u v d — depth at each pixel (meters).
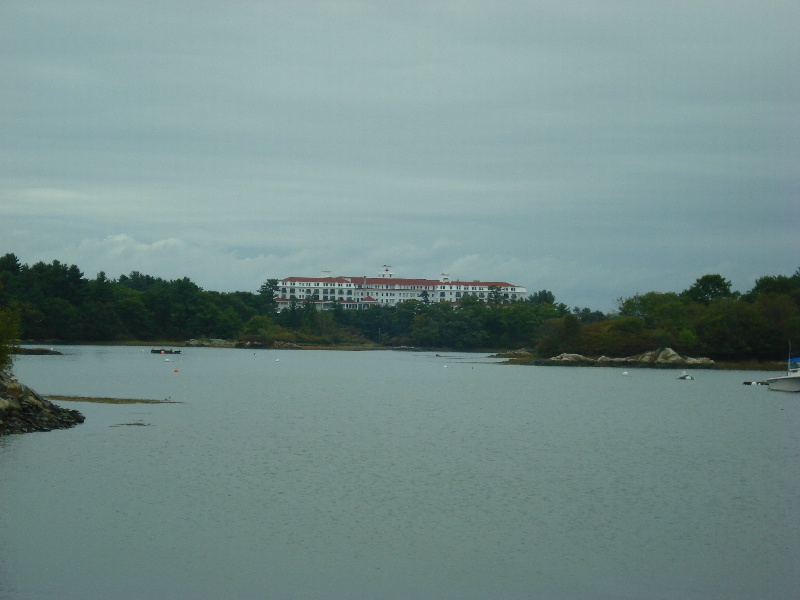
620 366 184.00
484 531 32.56
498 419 70.94
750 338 180.62
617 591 26.75
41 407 59.94
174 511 34.53
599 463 47.28
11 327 64.06
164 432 57.06
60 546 29.86
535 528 33.06
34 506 34.97
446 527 33.03
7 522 32.59
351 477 42.00
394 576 27.66
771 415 76.38
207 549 29.89
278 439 55.00
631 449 53.00
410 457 48.47
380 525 33.16
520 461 47.66
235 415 69.88
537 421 69.62
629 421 70.31
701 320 186.50
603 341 192.75
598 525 33.59
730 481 42.22
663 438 58.81
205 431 58.19
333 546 30.50
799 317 177.75
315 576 27.52
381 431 60.78
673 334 189.25
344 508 35.62
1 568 27.62
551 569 28.50
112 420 63.41
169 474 41.84
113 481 39.91
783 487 40.81
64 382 106.31
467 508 35.97
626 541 31.58
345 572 27.94
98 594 25.66
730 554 30.20
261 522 33.22
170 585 26.50
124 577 27.08
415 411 77.62
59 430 56.75
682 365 178.12
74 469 42.69
